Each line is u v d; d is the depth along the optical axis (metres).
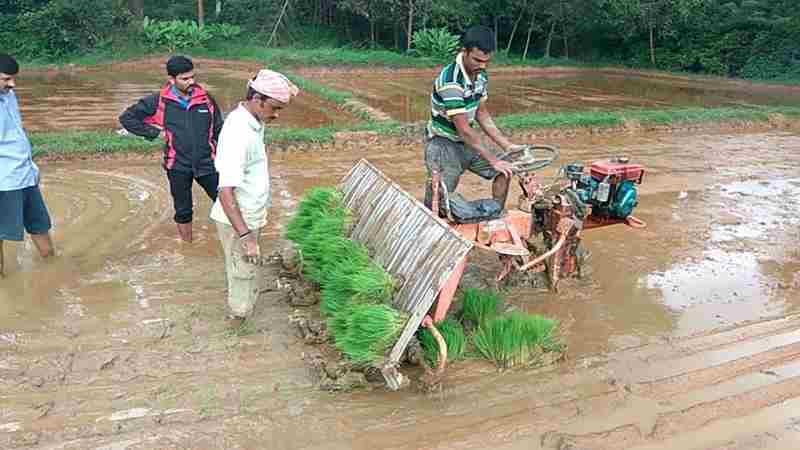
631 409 3.41
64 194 6.73
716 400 3.49
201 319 4.21
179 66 4.91
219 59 22.23
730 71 24.83
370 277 3.59
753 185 8.08
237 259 3.96
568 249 4.94
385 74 21.88
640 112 12.56
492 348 3.85
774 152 10.20
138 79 17.88
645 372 3.77
